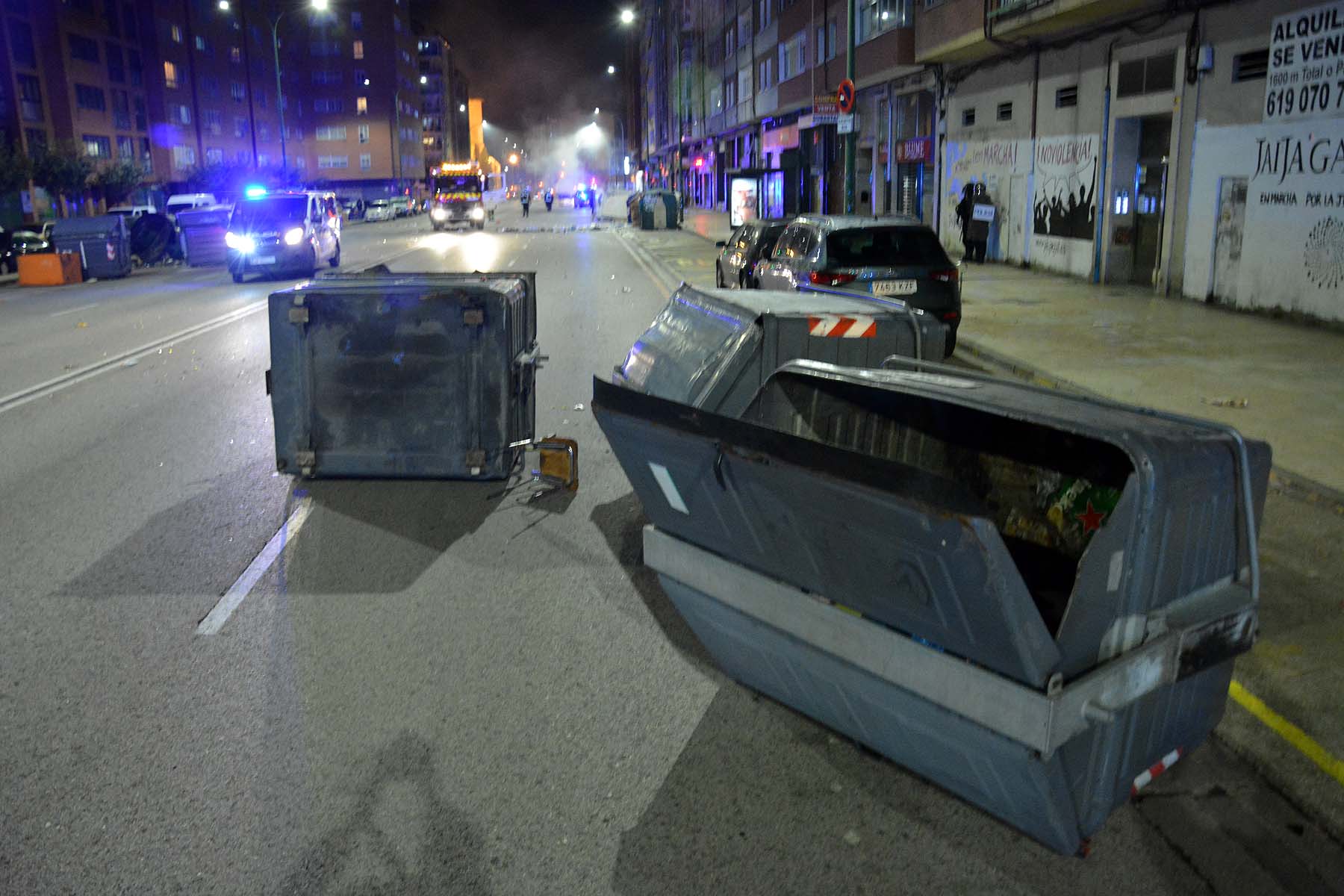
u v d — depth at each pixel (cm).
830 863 317
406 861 319
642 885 307
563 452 698
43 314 1894
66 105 5638
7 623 499
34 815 344
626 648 468
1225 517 326
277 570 567
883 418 427
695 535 388
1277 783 355
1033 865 316
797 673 366
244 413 967
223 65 7975
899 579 296
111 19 6219
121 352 1364
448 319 676
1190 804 348
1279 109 1380
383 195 10588
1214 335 1257
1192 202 1598
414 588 540
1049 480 384
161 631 489
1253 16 1433
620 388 370
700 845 326
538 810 345
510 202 12231
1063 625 289
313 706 416
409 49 11600
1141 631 307
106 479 748
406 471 692
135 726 401
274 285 2375
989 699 289
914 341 577
